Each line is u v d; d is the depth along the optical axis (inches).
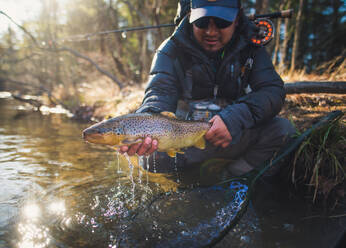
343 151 37.8
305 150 37.4
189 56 38.2
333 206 31.1
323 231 26.0
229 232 25.7
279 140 39.2
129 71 174.6
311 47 183.2
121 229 25.9
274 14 54.0
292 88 59.7
